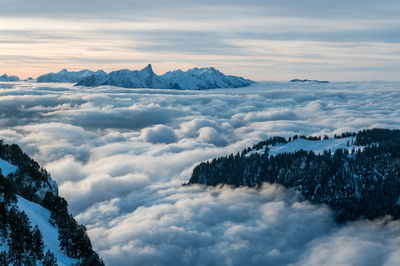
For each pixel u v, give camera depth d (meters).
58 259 84.25
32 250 77.94
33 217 99.31
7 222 79.06
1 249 72.25
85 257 89.94
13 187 94.75
